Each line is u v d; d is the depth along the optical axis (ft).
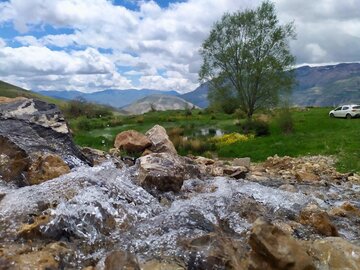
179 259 19.08
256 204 29.48
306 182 49.42
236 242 21.22
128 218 24.17
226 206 27.84
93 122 208.74
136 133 54.75
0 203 24.00
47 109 41.06
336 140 103.65
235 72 171.63
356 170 69.92
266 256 17.42
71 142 38.45
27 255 17.84
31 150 34.01
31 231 20.45
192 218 24.56
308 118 180.96
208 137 142.61
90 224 22.31
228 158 99.50
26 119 38.01
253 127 150.82
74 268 18.06
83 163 36.50
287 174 55.77
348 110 171.53
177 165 35.63
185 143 113.09
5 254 17.88
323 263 18.85
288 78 168.45
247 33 168.45
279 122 146.00
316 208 27.22
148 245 20.70
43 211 22.90
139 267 17.38
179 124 201.16
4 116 37.58
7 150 29.86
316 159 82.69
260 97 171.01
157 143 54.49
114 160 44.06
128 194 28.12
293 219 27.66
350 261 18.80
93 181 27.94
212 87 177.27
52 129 38.22
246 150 106.11
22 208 23.24
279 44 167.84
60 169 30.32
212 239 20.62
